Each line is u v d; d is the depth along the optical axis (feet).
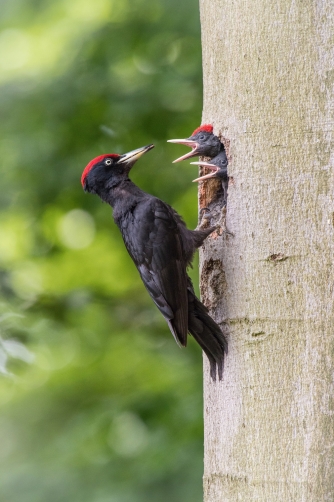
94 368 49.01
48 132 44.52
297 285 22.15
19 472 41.68
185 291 25.41
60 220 47.29
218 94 24.72
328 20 22.98
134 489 36.94
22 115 44.60
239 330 22.82
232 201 23.65
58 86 44.21
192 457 36.81
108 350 49.24
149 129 44.34
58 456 41.68
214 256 24.25
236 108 23.84
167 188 45.60
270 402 21.85
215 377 23.18
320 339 21.59
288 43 23.17
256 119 23.36
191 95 44.21
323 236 22.11
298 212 22.48
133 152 29.63
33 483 40.42
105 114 43.96
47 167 44.73
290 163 22.77
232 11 24.18
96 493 38.32
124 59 44.78
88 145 44.83
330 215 22.15
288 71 23.11
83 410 48.03
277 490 21.26
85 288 49.16
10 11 48.98
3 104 44.78
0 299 44.83
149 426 39.78
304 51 23.02
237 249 23.27
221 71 24.58
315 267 22.03
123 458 39.86
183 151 45.16
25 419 48.73
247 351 22.49
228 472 22.26
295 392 21.62
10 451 47.98
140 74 44.86
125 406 40.60
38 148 44.70
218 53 24.71
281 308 22.22
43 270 50.14
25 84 45.39
